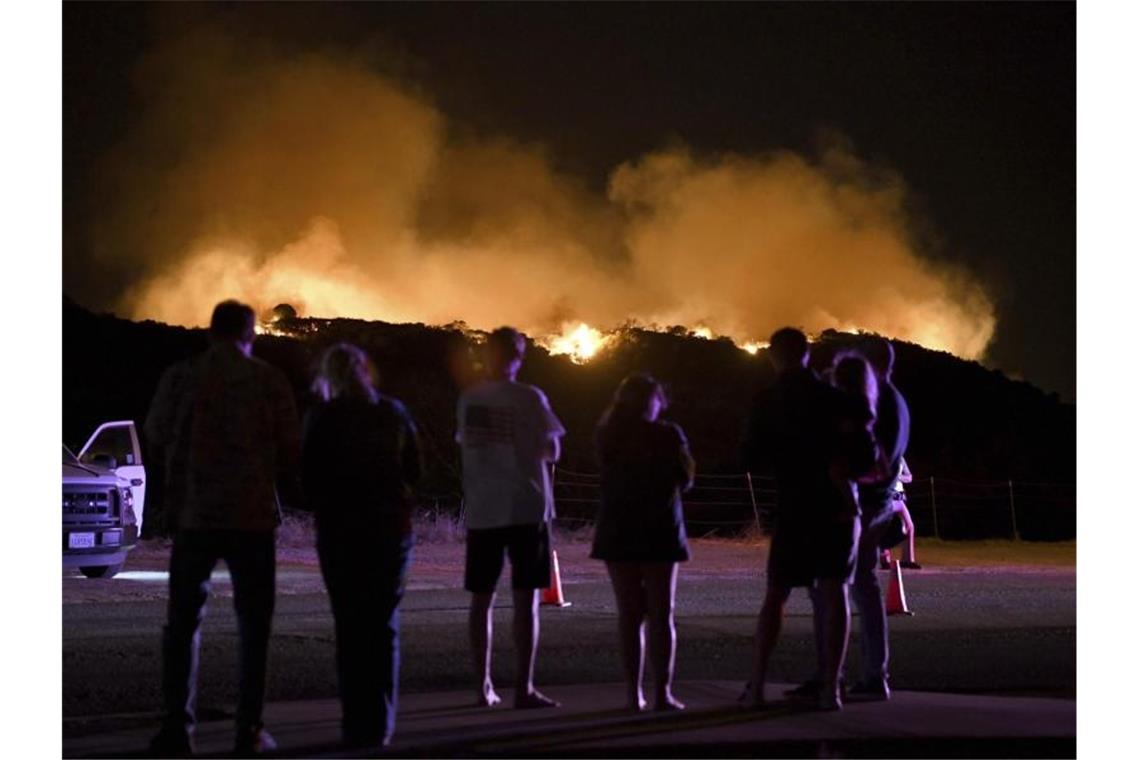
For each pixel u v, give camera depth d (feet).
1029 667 34.81
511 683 32.32
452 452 118.83
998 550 86.28
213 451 23.30
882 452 28.86
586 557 74.38
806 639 39.75
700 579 60.18
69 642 38.29
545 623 43.09
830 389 27.30
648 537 27.20
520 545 27.32
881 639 29.07
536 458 27.35
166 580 57.77
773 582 27.50
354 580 23.86
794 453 27.17
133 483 60.59
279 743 24.35
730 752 23.80
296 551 74.43
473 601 28.14
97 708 29.04
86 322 144.05
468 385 28.94
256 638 23.43
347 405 24.16
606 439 27.58
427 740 24.41
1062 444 147.43
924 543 91.86
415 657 35.83
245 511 23.26
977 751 23.98
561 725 25.86
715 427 133.80
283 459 23.81
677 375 148.66
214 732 25.58
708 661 35.63
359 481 23.90
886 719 26.35
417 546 79.77
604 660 35.83
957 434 139.95
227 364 23.61
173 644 23.31
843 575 27.14
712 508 105.81
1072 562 75.20
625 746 23.98
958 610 47.52
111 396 130.41
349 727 23.89
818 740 24.49
